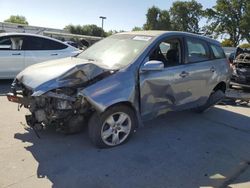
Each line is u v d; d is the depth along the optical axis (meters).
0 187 3.77
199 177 4.25
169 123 6.42
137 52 5.24
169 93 5.59
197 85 6.21
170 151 5.01
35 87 4.53
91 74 4.68
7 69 9.35
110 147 4.95
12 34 9.48
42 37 9.95
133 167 4.40
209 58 6.64
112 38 6.10
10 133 5.34
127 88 4.81
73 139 5.17
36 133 5.07
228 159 4.87
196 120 6.77
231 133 6.09
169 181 4.10
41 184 3.87
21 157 4.50
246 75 9.76
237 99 8.46
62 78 4.55
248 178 4.30
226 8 53.47
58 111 4.55
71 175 4.11
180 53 5.91
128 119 5.04
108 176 4.13
